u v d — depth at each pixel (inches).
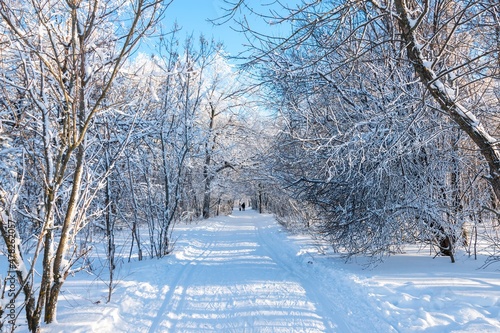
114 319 218.4
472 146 365.1
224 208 1910.7
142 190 474.6
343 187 400.2
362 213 386.9
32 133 226.4
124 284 299.6
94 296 263.0
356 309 238.1
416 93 333.4
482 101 333.7
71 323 201.2
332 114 370.6
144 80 295.1
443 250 401.7
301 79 377.1
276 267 405.1
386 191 374.0
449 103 181.2
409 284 277.3
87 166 215.8
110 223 378.0
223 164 1259.8
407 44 188.4
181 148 563.2
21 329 195.5
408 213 366.0
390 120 339.9
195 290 298.0
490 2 218.4
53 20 209.2
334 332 203.0
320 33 327.3
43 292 185.8
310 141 392.8
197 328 212.7
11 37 184.2
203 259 464.1
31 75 195.3
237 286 310.8
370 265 375.6
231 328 212.4
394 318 212.5
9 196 180.5
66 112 179.6
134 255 493.7
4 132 205.0
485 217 387.9
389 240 372.2
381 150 337.4
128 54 195.9
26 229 322.7
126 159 425.7
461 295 243.6
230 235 777.6
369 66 358.9
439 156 364.5
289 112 438.0
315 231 511.5
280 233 727.1
